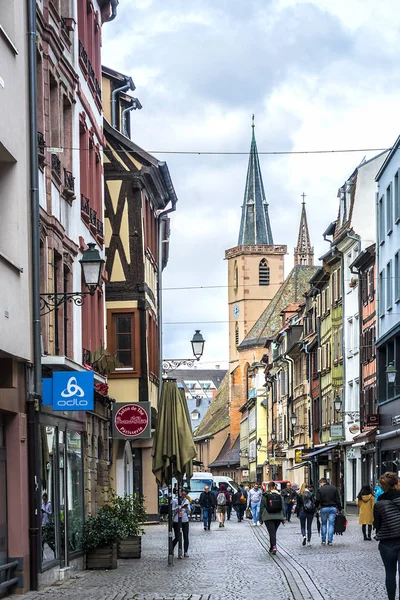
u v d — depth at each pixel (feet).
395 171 207.62
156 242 197.67
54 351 96.17
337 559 108.27
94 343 124.36
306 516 133.28
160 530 177.17
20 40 78.48
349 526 190.60
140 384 170.30
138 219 171.63
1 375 75.66
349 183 272.72
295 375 359.25
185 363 195.00
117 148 173.37
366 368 246.27
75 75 108.27
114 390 170.81
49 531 86.53
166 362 194.80
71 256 105.29
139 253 171.53
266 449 459.32
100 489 126.00
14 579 76.23
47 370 88.02
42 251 91.40
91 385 82.79
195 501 257.75
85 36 119.96
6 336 71.41
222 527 204.13
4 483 77.20
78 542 98.53
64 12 109.29
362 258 244.01
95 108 127.54
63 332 100.89
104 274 131.23
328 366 294.87
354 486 261.03
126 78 192.34
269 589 79.82
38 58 91.40
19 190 77.00
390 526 62.18
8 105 73.61
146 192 179.01
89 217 117.19
